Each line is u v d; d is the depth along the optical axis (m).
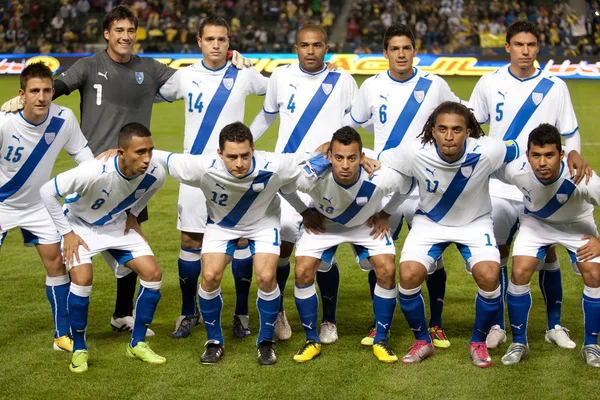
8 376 4.24
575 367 4.33
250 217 4.52
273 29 25.05
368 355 4.57
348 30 24.34
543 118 4.97
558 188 4.30
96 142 5.11
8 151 4.53
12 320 5.18
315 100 5.11
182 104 18.91
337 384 4.11
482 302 4.38
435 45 23.42
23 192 4.66
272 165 4.31
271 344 4.52
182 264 5.02
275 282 4.46
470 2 24.70
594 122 14.69
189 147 5.23
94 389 4.06
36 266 6.49
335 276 4.86
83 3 25.56
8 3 25.58
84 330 4.38
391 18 24.59
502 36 23.86
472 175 4.36
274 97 5.23
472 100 5.20
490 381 4.14
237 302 5.02
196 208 4.97
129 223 4.61
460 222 4.55
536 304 5.58
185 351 4.66
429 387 4.06
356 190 4.38
